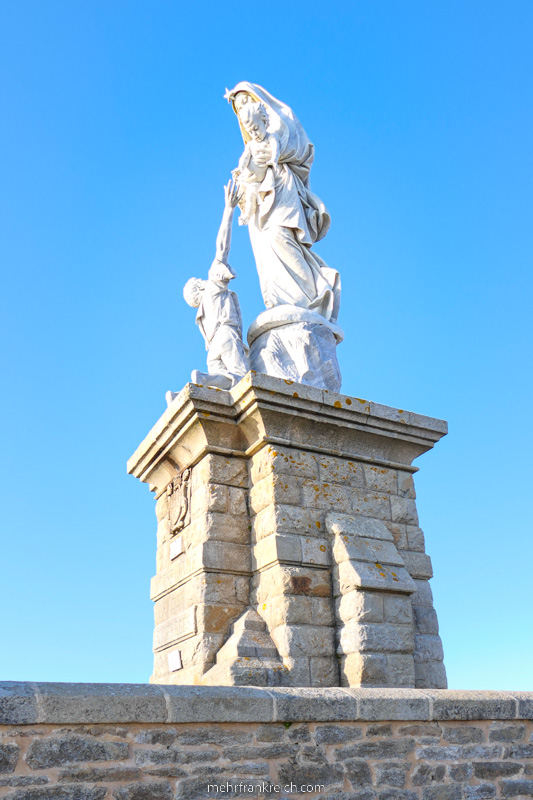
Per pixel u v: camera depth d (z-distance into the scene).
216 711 5.84
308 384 10.37
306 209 12.42
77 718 5.33
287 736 6.11
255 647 8.27
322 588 8.77
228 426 9.50
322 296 11.42
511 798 6.86
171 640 9.38
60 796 5.14
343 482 9.61
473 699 7.07
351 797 6.14
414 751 6.60
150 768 5.49
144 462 10.77
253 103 12.49
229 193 11.07
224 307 10.84
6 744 5.11
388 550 9.12
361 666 8.15
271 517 8.93
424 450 10.38
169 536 10.27
